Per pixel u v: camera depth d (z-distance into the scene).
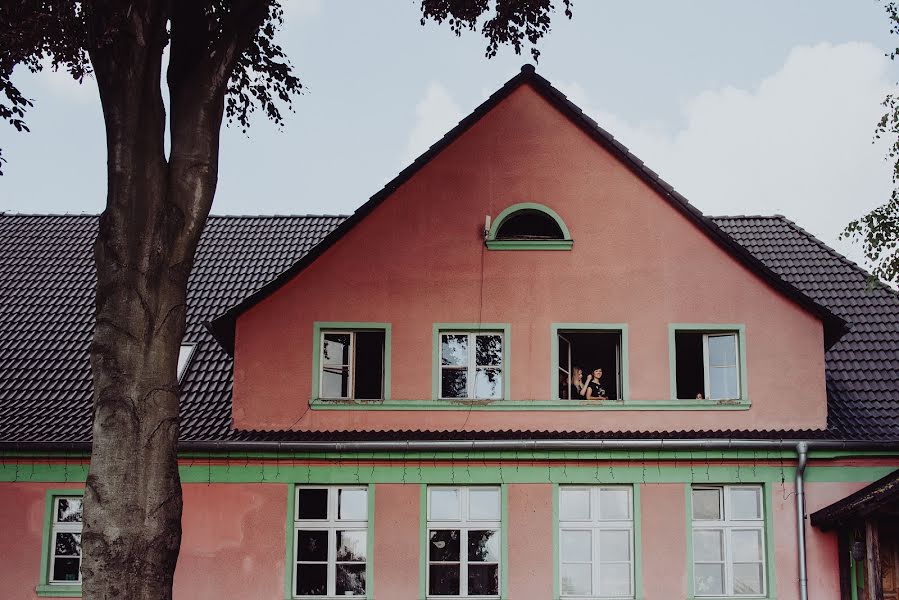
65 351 23.23
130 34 15.69
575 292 20.73
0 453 20.41
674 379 20.36
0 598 20.09
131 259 15.63
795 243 24.84
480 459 19.80
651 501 19.64
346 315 20.75
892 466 19.61
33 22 15.92
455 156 21.28
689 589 19.34
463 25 19.14
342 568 19.73
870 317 22.92
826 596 19.23
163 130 16.17
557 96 21.23
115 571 14.78
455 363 20.67
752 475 19.62
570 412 20.28
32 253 26.58
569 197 21.11
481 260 20.91
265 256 26.22
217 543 19.78
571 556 19.62
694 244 20.88
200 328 23.69
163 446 15.33
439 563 19.66
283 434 20.22
